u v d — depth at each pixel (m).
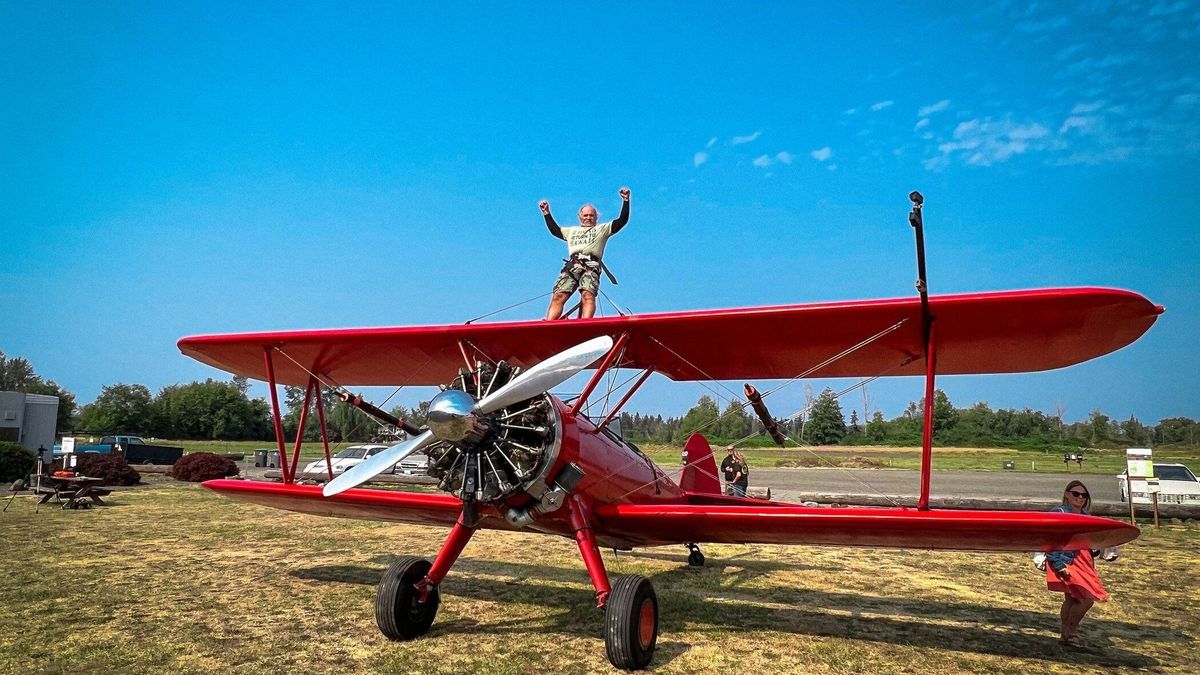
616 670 4.58
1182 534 11.79
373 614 5.84
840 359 6.00
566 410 5.26
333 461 20.05
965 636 5.49
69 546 8.91
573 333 5.73
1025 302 4.50
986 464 37.75
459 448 4.96
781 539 5.85
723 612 6.17
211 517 11.95
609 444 5.82
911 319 4.95
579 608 6.17
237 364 7.42
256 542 9.49
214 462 19.58
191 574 7.33
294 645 4.98
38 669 4.41
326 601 6.25
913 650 5.12
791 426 6.35
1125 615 6.25
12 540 9.34
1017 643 5.33
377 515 7.52
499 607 6.18
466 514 5.01
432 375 7.45
